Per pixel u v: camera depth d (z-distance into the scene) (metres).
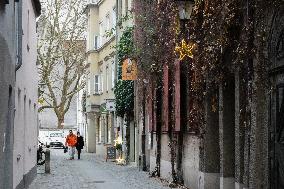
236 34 13.45
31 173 21.72
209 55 14.88
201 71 15.92
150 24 21.91
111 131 41.88
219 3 13.69
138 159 30.62
